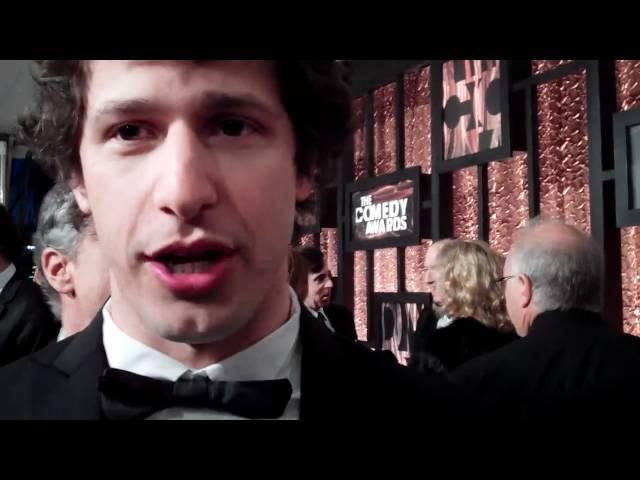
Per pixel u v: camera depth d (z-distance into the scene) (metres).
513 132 2.76
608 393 1.03
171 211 0.47
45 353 0.65
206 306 0.49
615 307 2.35
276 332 0.60
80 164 0.59
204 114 0.49
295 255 1.79
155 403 0.56
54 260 0.97
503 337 1.48
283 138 0.54
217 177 0.49
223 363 0.58
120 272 0.51
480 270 1.53
